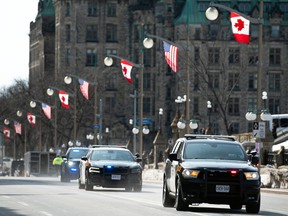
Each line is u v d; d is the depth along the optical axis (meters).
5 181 131.75
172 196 61.91
